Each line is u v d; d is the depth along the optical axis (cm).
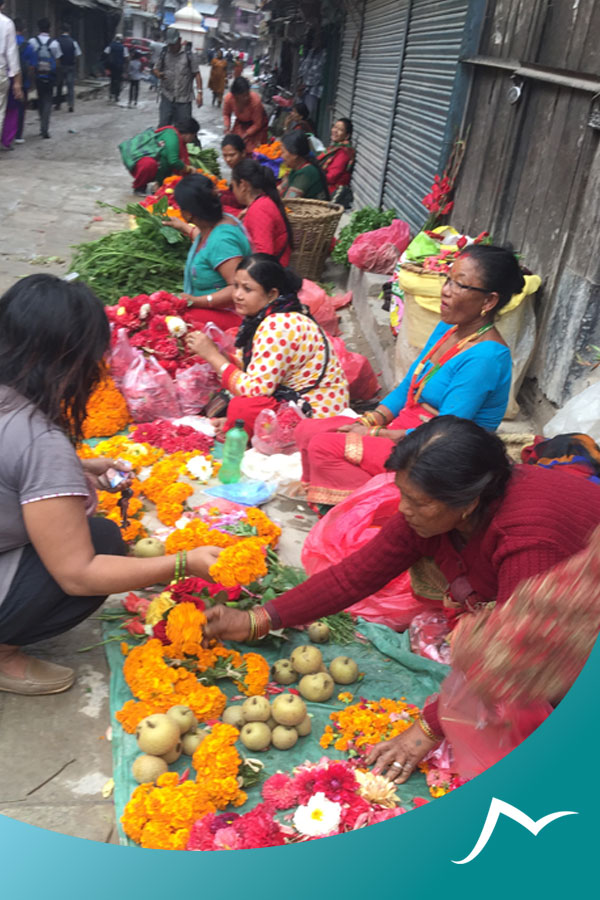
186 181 504
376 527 309
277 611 250
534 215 497
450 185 645
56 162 1297
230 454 380
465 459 196
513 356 472
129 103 2450
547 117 489
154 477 359
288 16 2183
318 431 367
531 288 457
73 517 221
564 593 176
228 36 5947
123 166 1336
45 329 209
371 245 721
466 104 632
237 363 444
